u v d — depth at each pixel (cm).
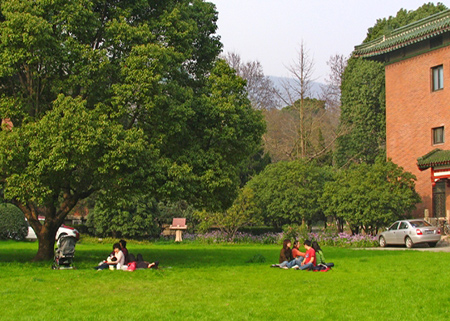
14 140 1352
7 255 1884
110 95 1556
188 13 1875
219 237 3441
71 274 1285
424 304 880
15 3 1427
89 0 1529
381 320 761
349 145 4956
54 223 1678
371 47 3747
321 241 3122
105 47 1592
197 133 1739
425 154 3372
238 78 1747
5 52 1400
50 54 1441
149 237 3666
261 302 900
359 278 1220
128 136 1413
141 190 1498
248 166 4562
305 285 1099
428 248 2581
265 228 3984
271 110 6272
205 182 1603
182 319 762
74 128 1320
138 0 1661
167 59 1547
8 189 1345
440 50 3359
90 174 1513
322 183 3547
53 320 752
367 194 3003
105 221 3409
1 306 856
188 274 1313
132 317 775
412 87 3553
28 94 1569
